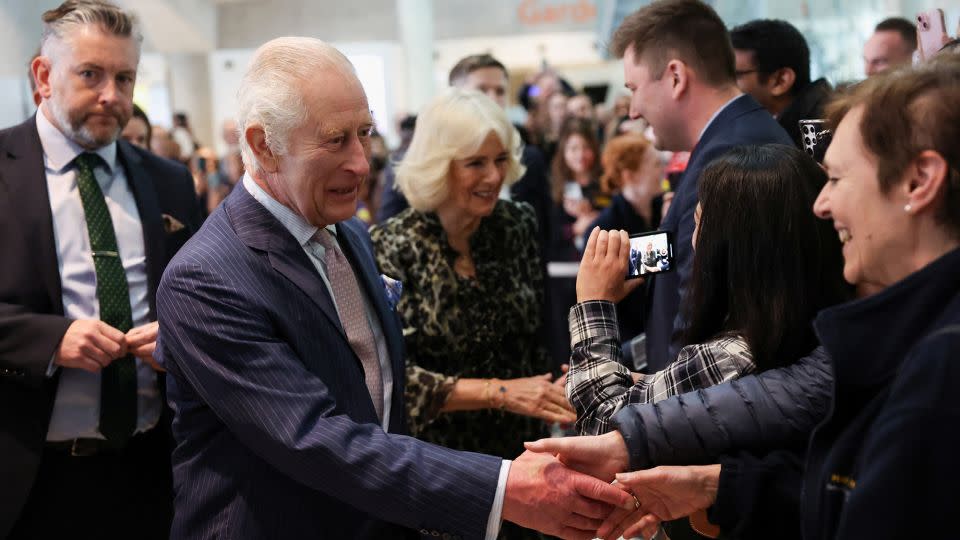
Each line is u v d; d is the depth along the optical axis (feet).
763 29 8.90
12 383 6.76
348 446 4.73
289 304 5.00
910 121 3.34
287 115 4.73
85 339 6.63
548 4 49.49
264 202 5.15
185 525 5.14
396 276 7.36
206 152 24.79
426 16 42.75
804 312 4.70
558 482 4.81
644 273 5.85
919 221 3.43
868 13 14.94
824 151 5.47
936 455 3.08
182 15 42.57
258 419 4.71
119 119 7.20
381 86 47.32
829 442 3.73
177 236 7.77
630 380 5.29
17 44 14.51
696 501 4.59
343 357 5.20
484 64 13.30
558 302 16.05
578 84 56.18
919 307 3.35
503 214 7.83
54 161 7.23
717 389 4.63
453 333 7.37
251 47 46.70
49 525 7.06
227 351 4.75
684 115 7.00
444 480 4.79
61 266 7.12
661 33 6.89
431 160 7.24
